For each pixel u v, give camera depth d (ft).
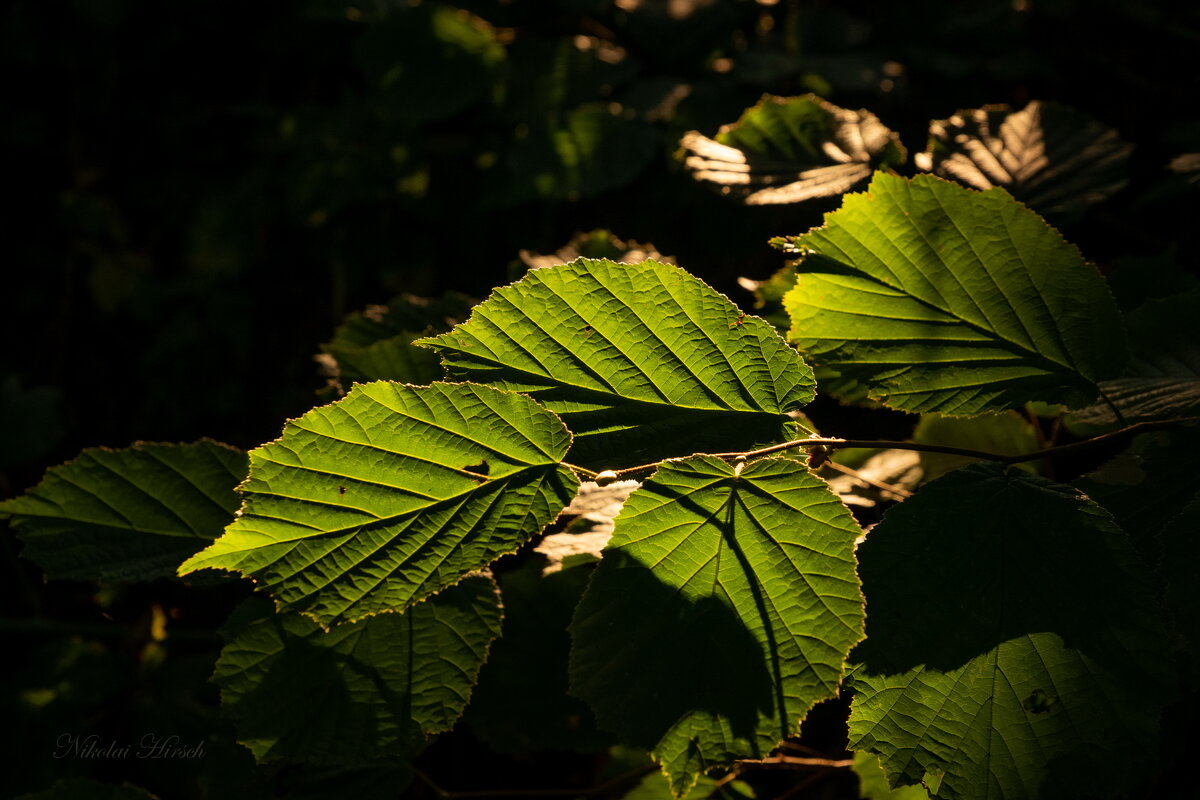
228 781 2.78
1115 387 2.59
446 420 2.31
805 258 2.47
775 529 2.29
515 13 4.64
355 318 3.10
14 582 4.85
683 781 2.25
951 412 2.47
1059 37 4.29
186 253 6.58
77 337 6.67
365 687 2.48
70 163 6.90
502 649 3.01
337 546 2.29
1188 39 3.93
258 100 6.35
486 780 3.88
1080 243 3.59
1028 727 2.31
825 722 3.49
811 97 2.95
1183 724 2.61
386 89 4.48
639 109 4.17
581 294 2.36
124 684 4.20
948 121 2.98
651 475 2.31
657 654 2.27
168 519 2.60
